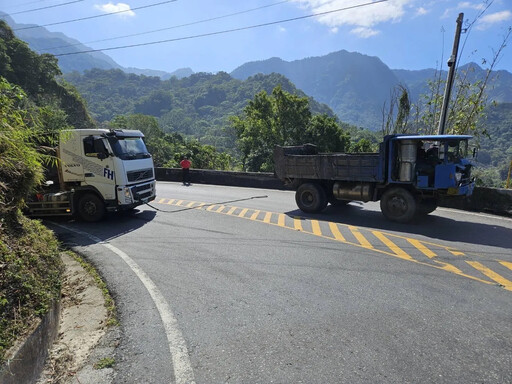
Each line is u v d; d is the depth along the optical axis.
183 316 4.08
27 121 4.48
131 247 6.96
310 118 37.50
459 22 11.48
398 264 5.81
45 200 9.20
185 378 2.96
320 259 6.08
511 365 3.14
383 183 9.15
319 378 2.96
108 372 3.04
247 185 17.86
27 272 3.46
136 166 9.56
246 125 39.34
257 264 5.86
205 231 8.20
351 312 4.15
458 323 3.89
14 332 2.72
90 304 4.45
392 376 2.98
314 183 10.38
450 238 7.42
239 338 3.60
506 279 5.15
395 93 15.85
